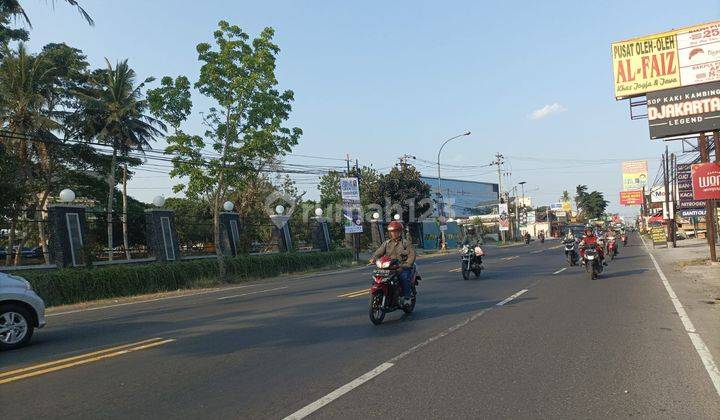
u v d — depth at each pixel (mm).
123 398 5715
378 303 9883
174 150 24703
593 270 16844
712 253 21719
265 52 25141
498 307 11531
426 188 53750
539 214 124000
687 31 21469
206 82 24516
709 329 8695
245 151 25281
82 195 40875
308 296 15320
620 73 22625
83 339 9570
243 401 5488
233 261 26719
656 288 14250
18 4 15773
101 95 36406
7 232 27062
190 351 8039
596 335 8359
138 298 19328
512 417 4883
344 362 7031
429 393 5625
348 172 40625
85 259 22297
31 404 5582
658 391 5566
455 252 52531
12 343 8805
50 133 33406
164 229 26328
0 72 31031
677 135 21703
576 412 4992
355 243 39188
